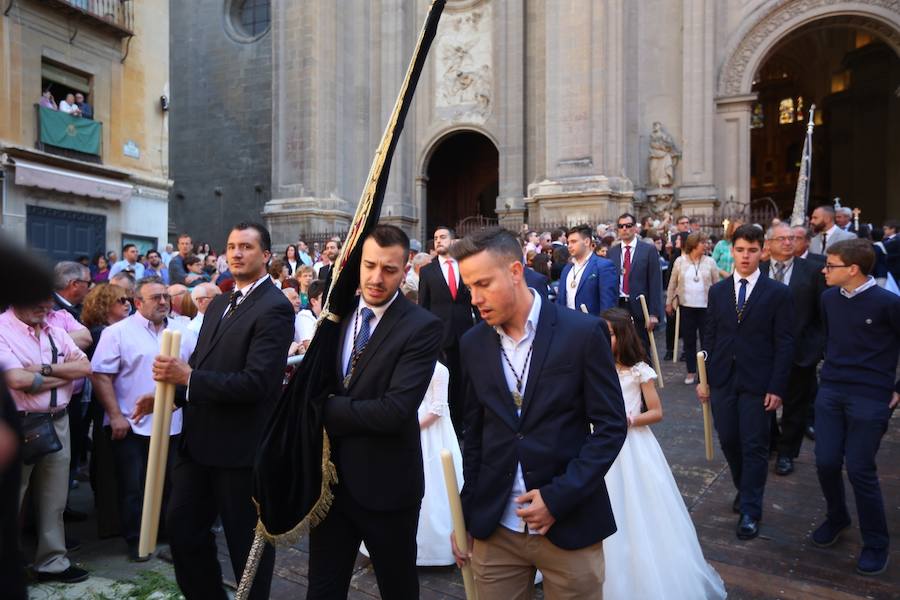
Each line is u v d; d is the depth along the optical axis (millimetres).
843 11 18719
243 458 3102
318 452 2564
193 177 27781
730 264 10805
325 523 2680
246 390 2984
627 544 3172
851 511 4699
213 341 3270
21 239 758
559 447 2289
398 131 2566
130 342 4375
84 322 5113
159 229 16797
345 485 2619
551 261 11133
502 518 2348
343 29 23484
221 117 27344
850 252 3941
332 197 22844
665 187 19812
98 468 4625
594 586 2297
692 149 19578
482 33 23125
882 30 18906
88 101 14938
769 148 35312
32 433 3670
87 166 14492
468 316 6582
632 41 20094
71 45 14289
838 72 28797
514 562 2387
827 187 30719
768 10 19391
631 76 20031
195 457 3135
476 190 28016
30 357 3838
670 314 10430
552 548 2287
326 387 2650
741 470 4633
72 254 14422
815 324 5473
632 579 3117
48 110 13617
